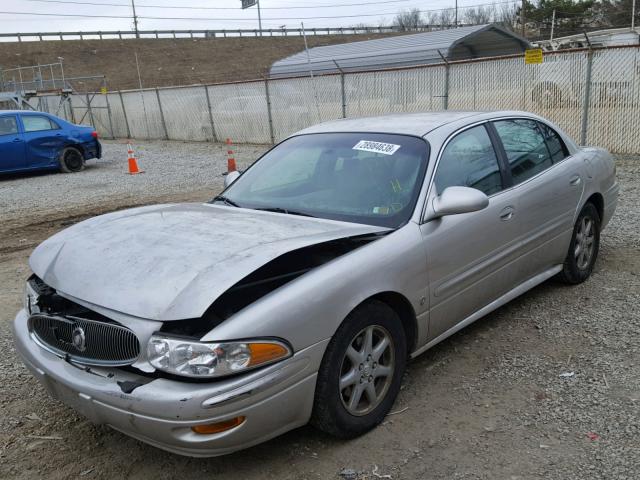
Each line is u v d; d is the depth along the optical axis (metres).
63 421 3.55
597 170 5.22
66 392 2.95
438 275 3.56
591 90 12.20
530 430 3.17
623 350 3.97
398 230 3.42
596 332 4.26
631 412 3.26
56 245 3.47
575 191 4.84
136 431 2.71
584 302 4.80
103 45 70.56
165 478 2.98
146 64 67.62
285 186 4.14
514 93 13.36
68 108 29.64
